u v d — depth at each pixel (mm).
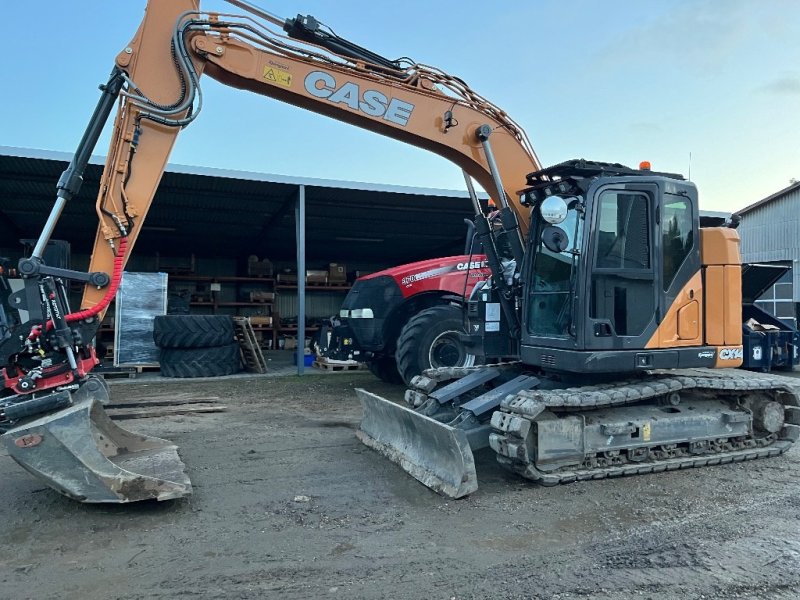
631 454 5523
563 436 5203
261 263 20641
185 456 6203
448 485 4926
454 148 6418
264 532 4191
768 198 22328
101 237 5250
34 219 16203
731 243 5797
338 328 10945
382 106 6172
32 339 4922
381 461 5973
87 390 5176
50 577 3541
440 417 6102
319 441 6852
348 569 3633
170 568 3650
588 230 5328
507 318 6484
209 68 5848
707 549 3928
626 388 5496
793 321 14102
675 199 5668
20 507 4652
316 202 15164
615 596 3318
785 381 6324
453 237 20234
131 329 13289
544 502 4805
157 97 5461
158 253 21438
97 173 11992
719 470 5695
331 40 6176
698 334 5699
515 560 3758
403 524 4344
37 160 11195
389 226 18297
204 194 14094
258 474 5551
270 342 20984
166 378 12688
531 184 6062
